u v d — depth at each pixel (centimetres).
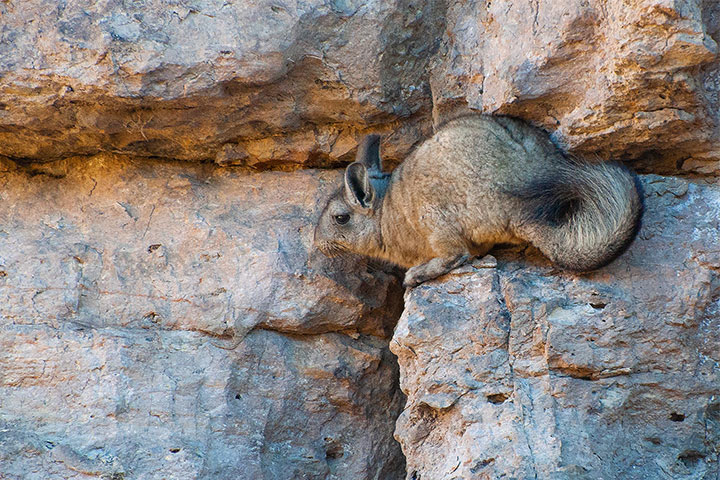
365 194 1093
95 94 1051
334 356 1163
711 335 930
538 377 921
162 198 1198
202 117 1114
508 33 1016
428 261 1076
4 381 1088
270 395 1134
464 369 948
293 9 1055
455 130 1037
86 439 1056
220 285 1137
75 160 1220
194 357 1120
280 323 1138
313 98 1125
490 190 1002
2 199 1197
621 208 920
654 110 936
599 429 894
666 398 917
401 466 1203
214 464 1066
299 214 1186
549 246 973
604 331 922
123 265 1146
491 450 875
